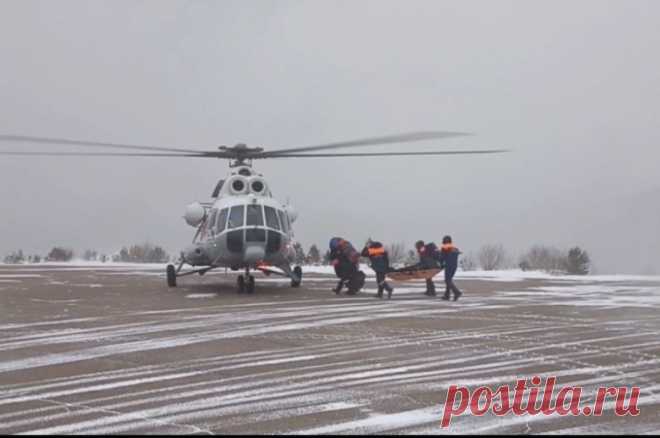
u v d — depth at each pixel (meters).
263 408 7.27
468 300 17.45
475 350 10.38
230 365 9.36
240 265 19.11
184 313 14.63
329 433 6.43
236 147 20.78
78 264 39.97
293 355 10.02
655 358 9.78
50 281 24.27
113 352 10.28
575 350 10.38
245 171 20.31
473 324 13.01
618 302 17.00
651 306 16.14
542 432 6.47
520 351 10.30
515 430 6.53
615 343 10.98
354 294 18.97
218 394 7.84
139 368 9.19
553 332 12.07
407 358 9.80
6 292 19.59
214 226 18.86
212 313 14.63
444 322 13.27
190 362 9.55
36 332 12.11
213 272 30.38
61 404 7.43
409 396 7.73
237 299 17.58
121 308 15.55
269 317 13.98
